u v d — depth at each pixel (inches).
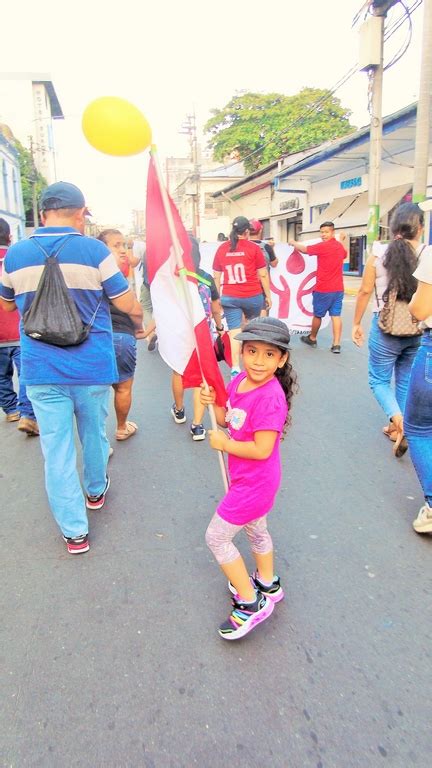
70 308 110.5
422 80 423.2
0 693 83.1
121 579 110.1
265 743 74.4
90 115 94.0
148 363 297.4
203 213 1768.0
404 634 93.8
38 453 176.2
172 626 96.9
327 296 296.7
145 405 221.1
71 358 113.0
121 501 141.7
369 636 93.5
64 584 109.1
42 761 72.4
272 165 1024.9
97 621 98.4
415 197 444.1
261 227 314.7
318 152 771.4
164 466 162.1
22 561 117.3
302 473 154.6
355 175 772.6
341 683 84.0
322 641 92.5
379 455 165.8
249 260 249.1
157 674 86.4
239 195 1342.3
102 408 125.5
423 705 80.0
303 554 116.7
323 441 177.2
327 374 257.9
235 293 253.8
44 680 85.4
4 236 186.5
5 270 113.6
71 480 116.8
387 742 74.4
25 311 111.3
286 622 97.2
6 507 141.0
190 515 133.8
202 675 86.0
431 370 114.5
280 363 89.4
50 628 96.8
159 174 99.2
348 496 141.1
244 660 88.9
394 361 164.2
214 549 92.4
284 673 86.0
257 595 95.0
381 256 158.4
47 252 110.4
